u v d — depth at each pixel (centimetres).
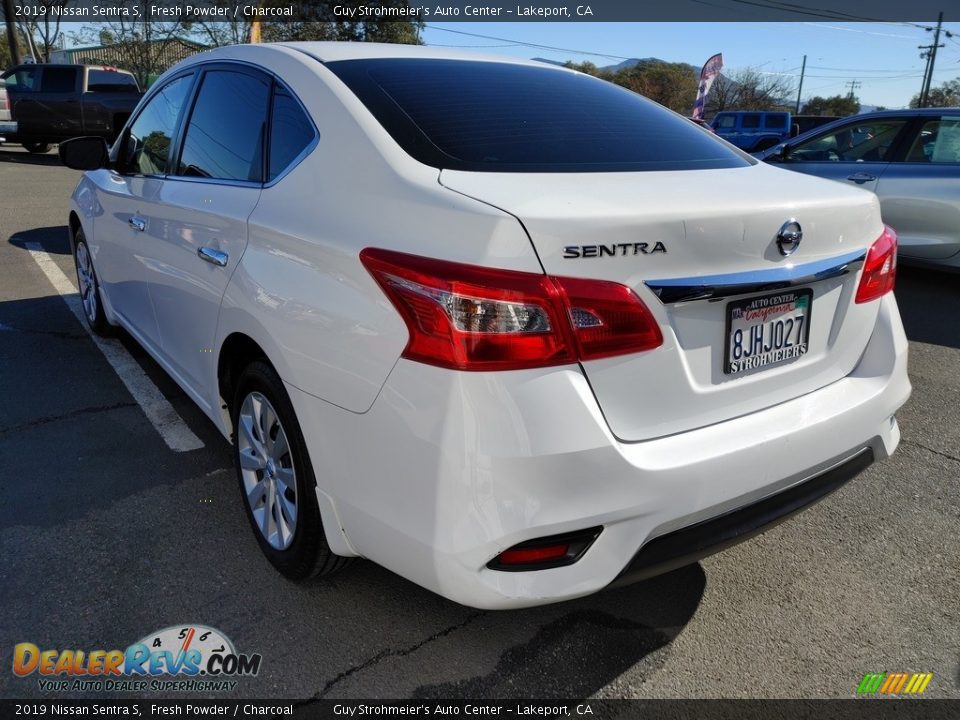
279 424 236
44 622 223
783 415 206
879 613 241
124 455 324
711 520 191
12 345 455
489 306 165
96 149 410
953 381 448
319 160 222
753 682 211
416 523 177
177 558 254
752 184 214
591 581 177
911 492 316
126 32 2711
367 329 184
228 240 247
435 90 240
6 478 303
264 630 223
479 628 227
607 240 169
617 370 174
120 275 380
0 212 910
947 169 624
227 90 285
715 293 184
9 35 2525
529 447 164
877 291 234
